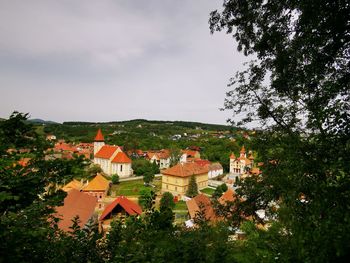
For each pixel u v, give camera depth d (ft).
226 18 35.37
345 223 13.23
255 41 35.81
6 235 12.97
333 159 15.92
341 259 13.99
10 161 14.46
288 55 32.94
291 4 29.55
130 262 17.78
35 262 14.92
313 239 14.11
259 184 34.01
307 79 32.09
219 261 24.80
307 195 15.84
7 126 15.64
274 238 26.68
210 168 287.89
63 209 73.05
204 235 25.26
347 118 16.83
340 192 14.15
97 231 20.53
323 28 27.66
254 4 32.86
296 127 32.40
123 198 96.27
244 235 46.29
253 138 34.88
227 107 40.81
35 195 15.62
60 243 18.11
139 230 21.20
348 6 24.98
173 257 20.31
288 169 17.63
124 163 272.92
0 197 13.17
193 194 193.16
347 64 29.50
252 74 38.81
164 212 22.43
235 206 41.16
